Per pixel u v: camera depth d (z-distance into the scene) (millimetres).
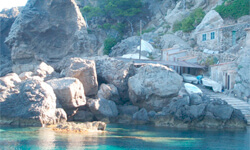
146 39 57344
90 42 54125
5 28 63562
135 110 33500
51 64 50312
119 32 65312
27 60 53281
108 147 20531
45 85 28609
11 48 54531
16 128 25750
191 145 21938
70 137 23109
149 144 21875
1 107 27391
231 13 51438
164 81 32875
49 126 26750
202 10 59031
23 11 51969
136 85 33344
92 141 22078
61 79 30938
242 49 40906
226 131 27906
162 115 30609
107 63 37375
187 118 29609
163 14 68438
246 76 36344
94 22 69688
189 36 54312
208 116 29672
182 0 64500
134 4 67500
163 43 54250
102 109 32031
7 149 19250
